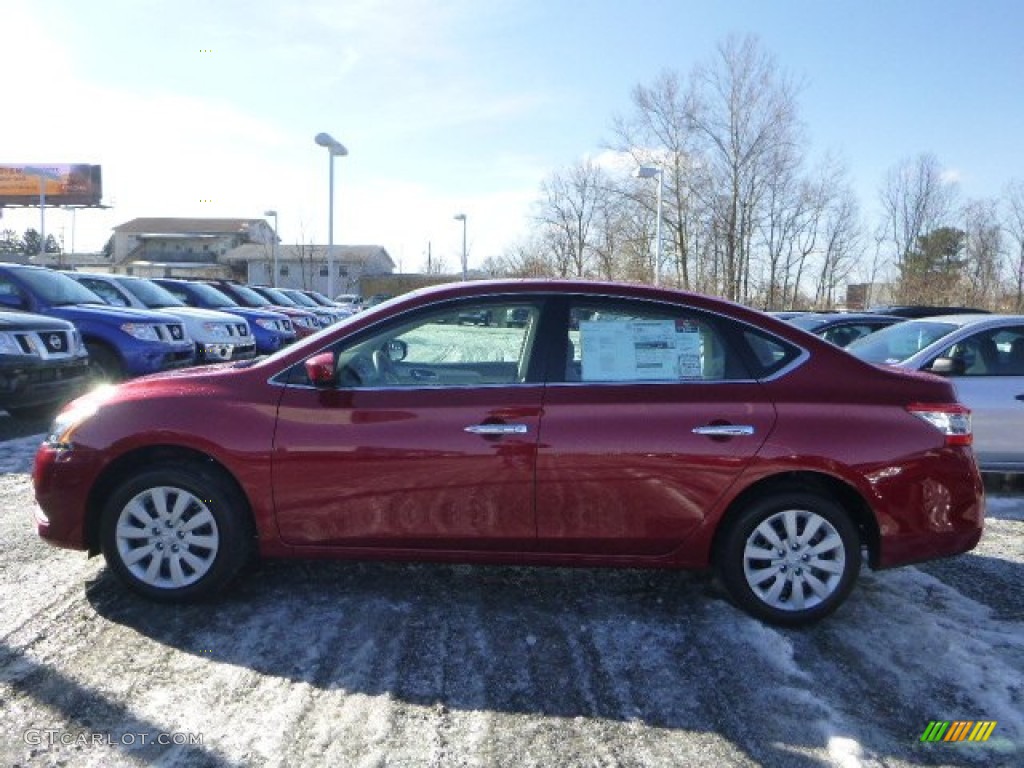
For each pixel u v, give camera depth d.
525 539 3.66
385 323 3.82
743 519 3.65
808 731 2.90
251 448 3.64
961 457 3.67
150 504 3.77
